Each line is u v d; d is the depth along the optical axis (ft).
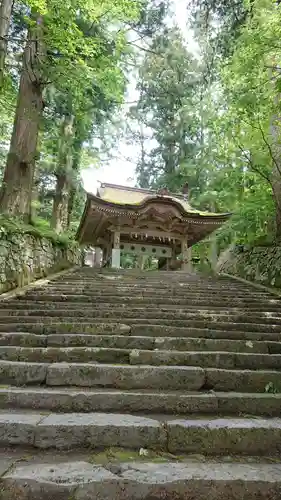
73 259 36.65
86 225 51.21
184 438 7.95
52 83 32.50
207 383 10.89
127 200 55.26
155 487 6.09
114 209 44.62
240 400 9.62
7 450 7.59
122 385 10.68
